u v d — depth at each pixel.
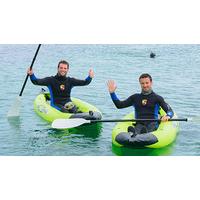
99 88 14.07
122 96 13.32
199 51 19.31
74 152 9.64
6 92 13.77
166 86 14.22
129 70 16.14
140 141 9.48
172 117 10.21
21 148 9.88
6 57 18.17
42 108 11.74
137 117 10.33
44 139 10.36
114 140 9.76
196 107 12.32
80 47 20.06
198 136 10.41
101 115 11.19
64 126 10.24
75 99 11.96
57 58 18.03
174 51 19.28
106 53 18.94
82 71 16.09
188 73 15.73
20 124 11.25
